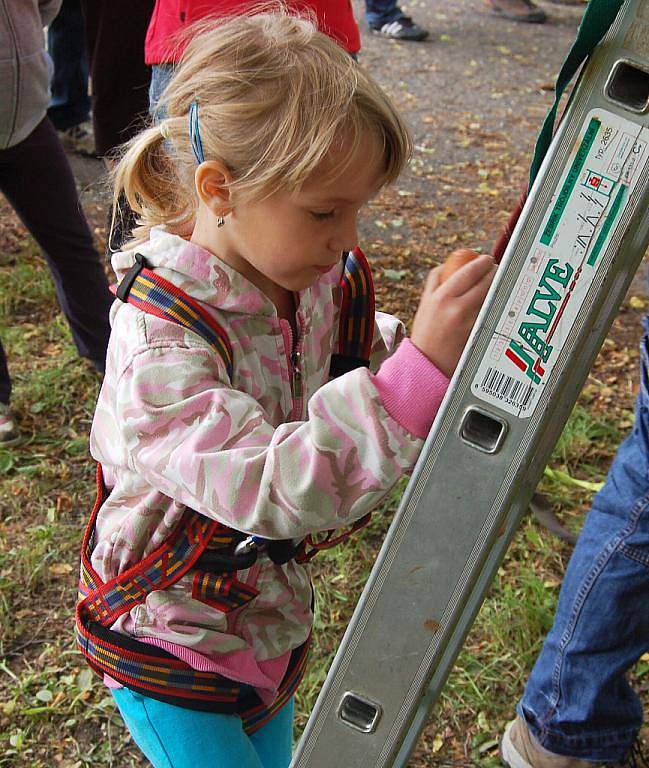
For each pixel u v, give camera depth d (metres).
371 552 3.03
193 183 1.37
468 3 10.05
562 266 0.86
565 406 1.15
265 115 1.18
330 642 2.72
